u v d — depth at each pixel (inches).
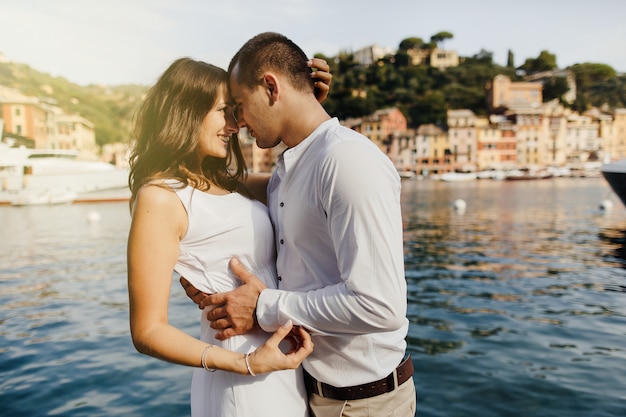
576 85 5108.3
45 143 3129.9
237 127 72.0
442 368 200.8
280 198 67.1
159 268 61.1
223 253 67.2
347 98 4168.3
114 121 4960.6
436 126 3757.4
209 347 61.7
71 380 195.5
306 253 65.2
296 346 64.5
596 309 291.7
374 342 64.7
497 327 257.3
